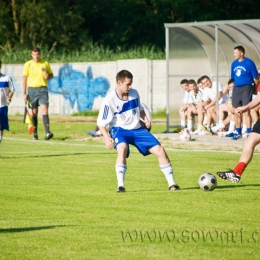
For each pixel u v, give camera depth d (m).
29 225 19.41
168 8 113.94
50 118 77.81
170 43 53.84
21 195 24.81
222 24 49.28
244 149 24.91
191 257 15.70
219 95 50.03
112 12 118.69
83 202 23.16
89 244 17.06
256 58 53.53
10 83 37.88
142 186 26.91
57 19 111.69
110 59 89.06
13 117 79.81
